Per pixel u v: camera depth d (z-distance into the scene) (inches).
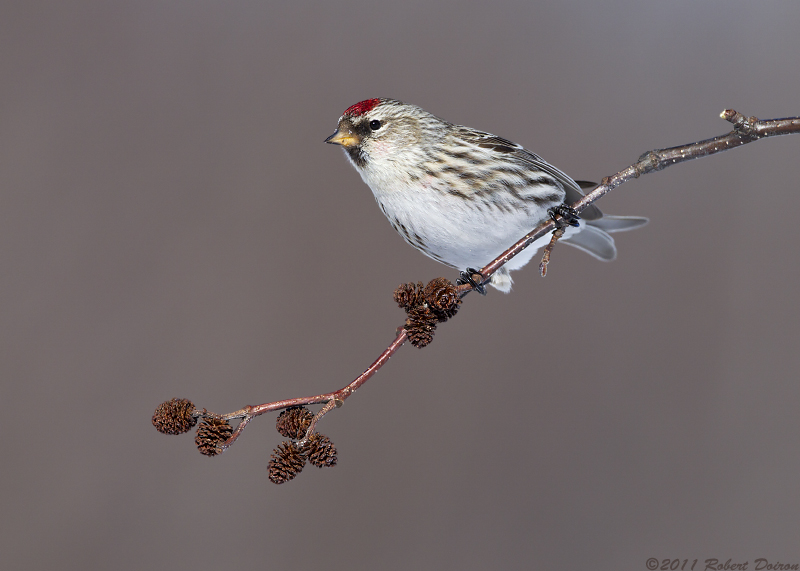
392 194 190.9
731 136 186.9
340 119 191.0
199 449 184.7
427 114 191.2
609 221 193.5
